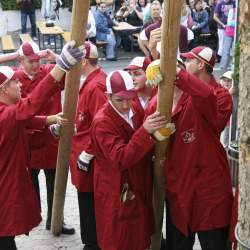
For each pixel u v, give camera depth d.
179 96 9.46
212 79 10.48
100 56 35.91
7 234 10.02
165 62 8.48
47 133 12.45
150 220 10.04
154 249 10.85
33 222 10.35
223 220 9.58
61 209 12.63
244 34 6.43
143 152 8.99
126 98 9.25
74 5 9.84
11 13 45.75
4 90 9.94
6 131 9.58
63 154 11.77
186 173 9.49
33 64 12.71
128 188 9.65
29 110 9.42
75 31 9.83
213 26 34.69
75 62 9.46
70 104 11.12
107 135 9.33
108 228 9.74
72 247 12.61
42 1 42.62
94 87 11.34
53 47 36.47
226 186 9.65
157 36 10.66
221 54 32.53
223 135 18.09
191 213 9.61
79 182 11.58
